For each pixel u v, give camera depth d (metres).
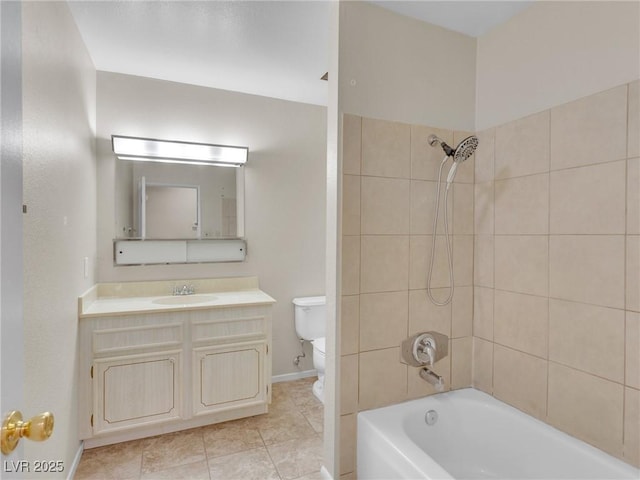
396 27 1.81
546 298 1.65
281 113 3.11
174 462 2.01
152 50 2.29
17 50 0.63
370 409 1.77
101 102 2.57
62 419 1.70
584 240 1.50
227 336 2.39
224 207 2.92
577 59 1.53
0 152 0.55
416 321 1.88
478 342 2.01
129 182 2.66
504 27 1.88
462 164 1.99
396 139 1.81
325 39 2.17
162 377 2.22
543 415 1.66
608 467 1.34
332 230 1.72
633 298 1.34
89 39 2.16
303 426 2.39
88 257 2.29
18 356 0.63
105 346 2.10
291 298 3.16
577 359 1.52
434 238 1.91
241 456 2.07
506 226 1.85
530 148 1.73
